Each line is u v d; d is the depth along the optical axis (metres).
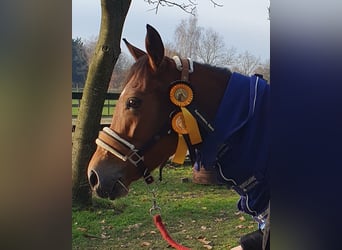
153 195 1.52
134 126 1.43
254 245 1.52
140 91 1.43
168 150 1.45
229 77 1.47
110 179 1.44
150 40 1.42
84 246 1.50
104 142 1.45
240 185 1.46
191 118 1.42
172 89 1.42
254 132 1.42
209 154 1.43
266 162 1.43
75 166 1.51
